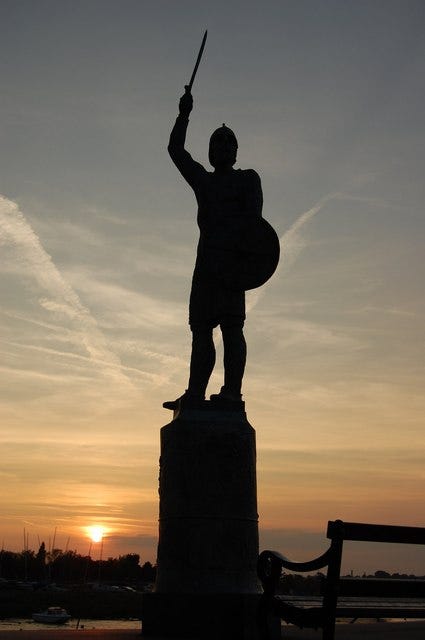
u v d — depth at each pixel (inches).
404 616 304.8
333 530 276.1
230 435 485.1
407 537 283.3
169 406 526.3
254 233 513.0
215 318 513.3
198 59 547.8
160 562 478.9
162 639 435.8
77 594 2503.7
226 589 459.8
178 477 478.3
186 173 530.9
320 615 284.7
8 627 1841.8
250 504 481.4
